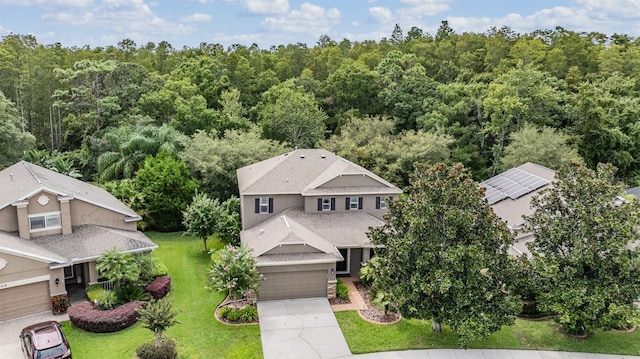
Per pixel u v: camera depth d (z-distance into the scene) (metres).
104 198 29.89
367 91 56.69
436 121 49.44
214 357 19.83
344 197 30.27
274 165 32.88
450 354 20.28
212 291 25.08
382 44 94.44
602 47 72.56
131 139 41.28
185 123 49.16
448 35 96.56
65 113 61.91
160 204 35.31
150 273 25.53
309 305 24.44
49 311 23.52
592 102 48.09
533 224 21.88
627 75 63.22
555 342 21.33
